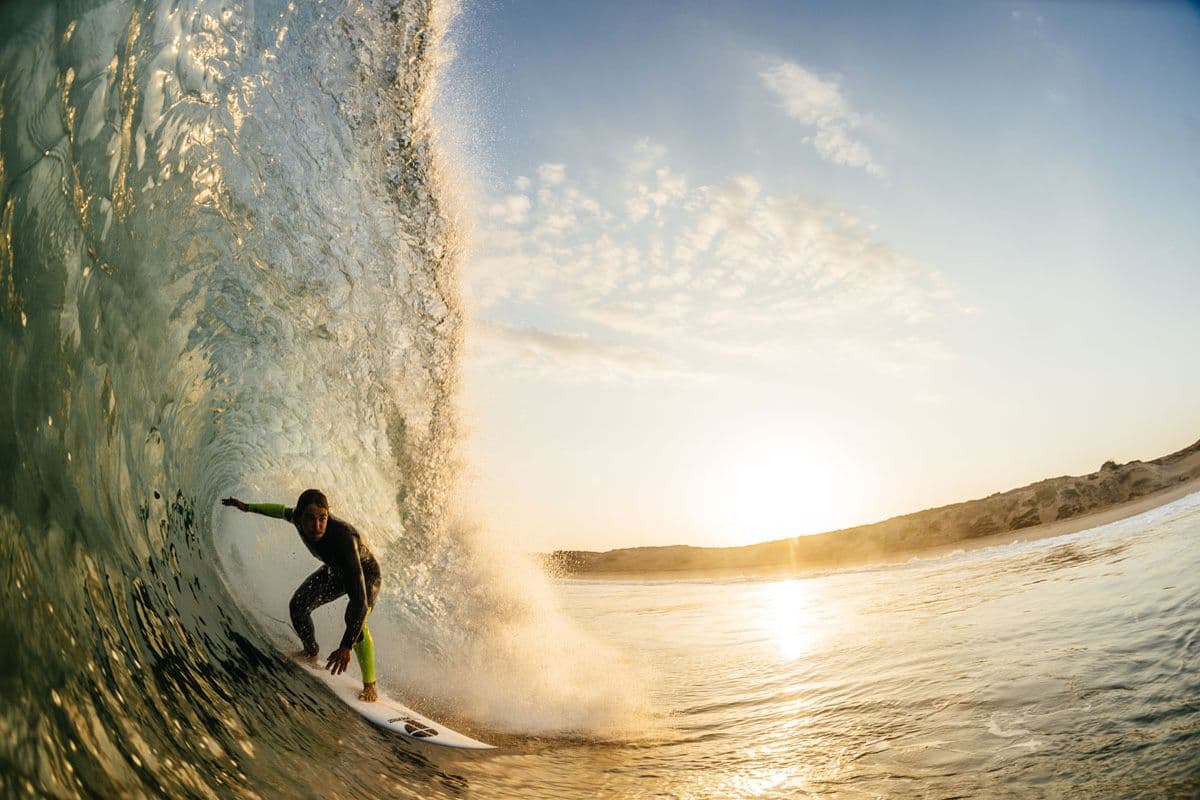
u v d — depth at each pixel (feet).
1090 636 14.25
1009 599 21.43
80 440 7.96
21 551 6.00
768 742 12.26
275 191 16.71
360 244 19.38
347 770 9.17
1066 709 10.64
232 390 17.08
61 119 7.93
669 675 18.78
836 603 32.58
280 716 9.68
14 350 6.61
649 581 88.38
